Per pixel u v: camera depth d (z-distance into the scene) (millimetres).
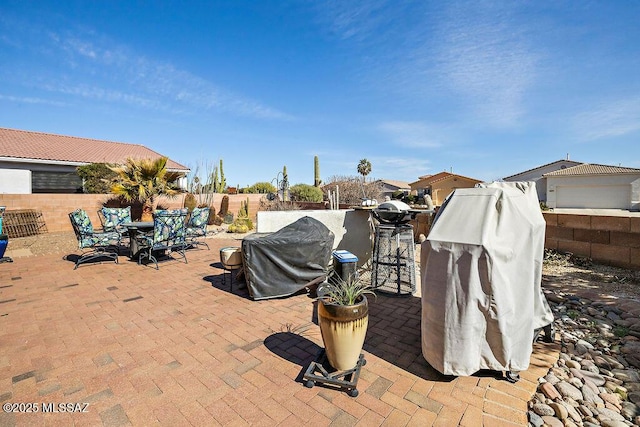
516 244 2287
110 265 6230
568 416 1926
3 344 2945
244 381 2352
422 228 7742
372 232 5605
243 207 12617
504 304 2154
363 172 32062
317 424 1895
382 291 4523
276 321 3482
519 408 2014
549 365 2508
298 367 2543
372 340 3010
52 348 2873
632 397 2127
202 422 1926
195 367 2549
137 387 2283
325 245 4352
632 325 3098
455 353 2195
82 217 6203
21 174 11969
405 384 2291
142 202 10984
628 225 4918
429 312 2332
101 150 15617
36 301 4141
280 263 4098
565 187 24359
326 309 2268
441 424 1880
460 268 2180
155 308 3887
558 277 4746
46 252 7562
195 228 8211
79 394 2203
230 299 4215
